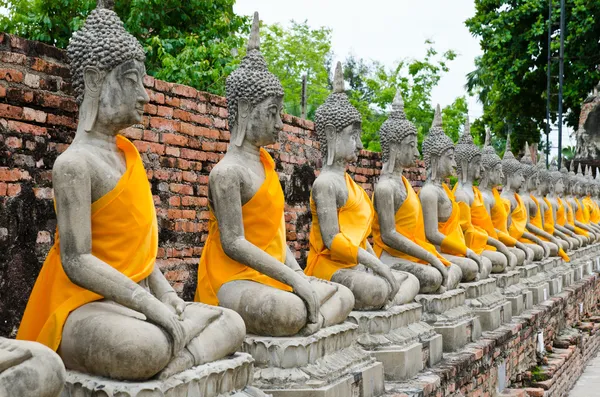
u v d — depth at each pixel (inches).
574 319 727.1
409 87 1111.6
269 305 253.8
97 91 209.6
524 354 513.0
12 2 780.0
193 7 697.6
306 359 254.5
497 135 1331.2
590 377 633.6
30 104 260.8
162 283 221.1
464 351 392.8
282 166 422.9
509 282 545.6
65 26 698.8
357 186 338.6
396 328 331.9
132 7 666.2
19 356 153.6
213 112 358.9
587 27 1085.8
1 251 250.4
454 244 443.5
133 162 211.8
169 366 197.6
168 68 575.5
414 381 316.8
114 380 191.9
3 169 251.0
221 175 262.1
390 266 389.7
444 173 443.8
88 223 201.6
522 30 1176.8
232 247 261.1
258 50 278.1
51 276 207.3
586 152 1218.6
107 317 195.3
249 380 225.9
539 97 1253.7
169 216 332.8
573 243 802.2
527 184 706.8
